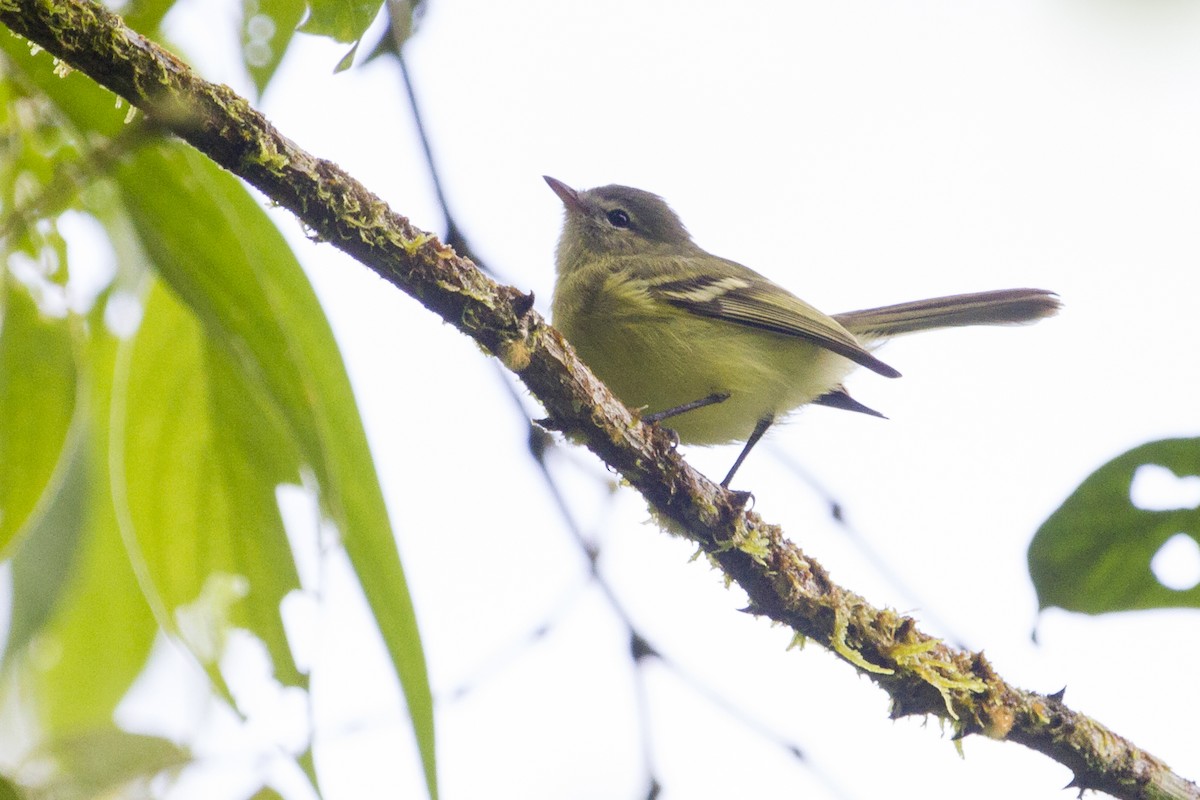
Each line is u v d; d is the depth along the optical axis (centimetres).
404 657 536
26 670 704
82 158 540
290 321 553
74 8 483
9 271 584
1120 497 696
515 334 603
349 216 552
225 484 610
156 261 527
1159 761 725
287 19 610
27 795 574
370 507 548
